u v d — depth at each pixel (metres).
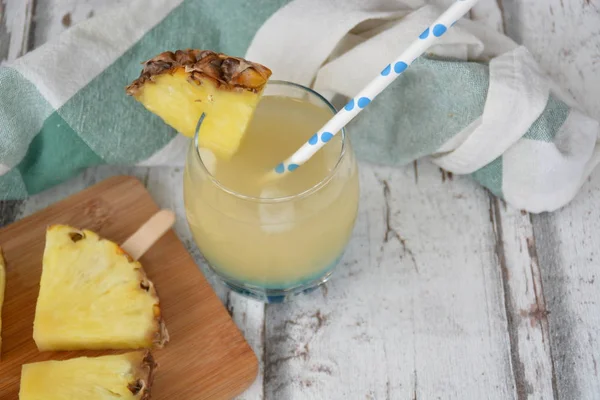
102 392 0.56
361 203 0.66
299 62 0.65
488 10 0.72
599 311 0.62
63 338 0.58
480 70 0.62
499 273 0.63
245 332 0.62
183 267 0.62
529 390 0.60
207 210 0.56
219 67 0.53
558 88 0.66
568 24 0.72
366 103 0.51
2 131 0.63
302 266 0.58
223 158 0.57
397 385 0.60
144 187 0.66
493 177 0.65
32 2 0.72
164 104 0.55
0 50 0.71
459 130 0.64
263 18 0.66
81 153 0.65
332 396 0.60
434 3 0.69
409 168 0.68
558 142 0.63
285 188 0.56
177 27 0.67
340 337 0.61
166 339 0.59
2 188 0.65
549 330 0.61
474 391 0.60
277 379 0.60
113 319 0.59
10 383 0.58
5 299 0.61
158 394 0.58
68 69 0.65
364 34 0.67
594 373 0.60
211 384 0.58
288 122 0.58
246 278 0.60
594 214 0.65
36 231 0.63
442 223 0.65
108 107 0.65
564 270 0.63
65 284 0.60
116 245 0.60
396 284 0.63
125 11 0.67
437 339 0.61
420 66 0.63
